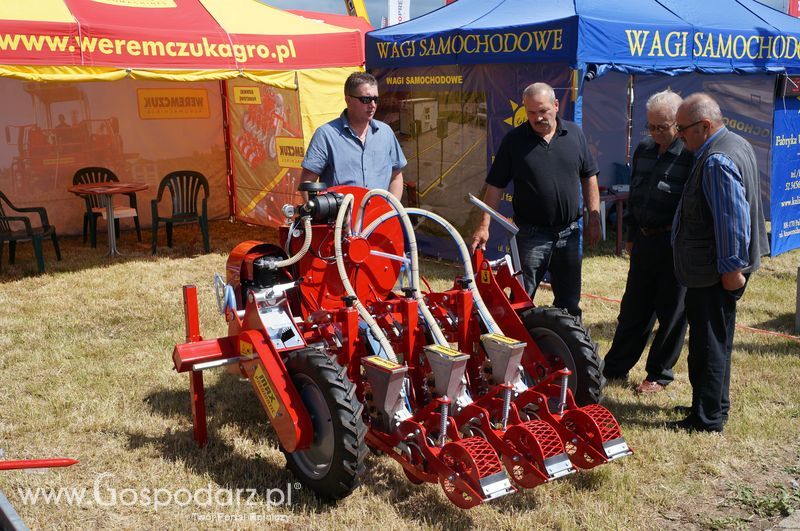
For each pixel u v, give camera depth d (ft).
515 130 16.33
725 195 12.96
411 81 30.09
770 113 31.96
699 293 14.01
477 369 13.14
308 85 30.99
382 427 11.92
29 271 28.68
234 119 38.45
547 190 15.96
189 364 12.92
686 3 28.78
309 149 15.46
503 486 10.32
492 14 27.86
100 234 36.88
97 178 35.99
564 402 12.01
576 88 23.70
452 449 10.66
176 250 33.01
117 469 13.12
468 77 27.63
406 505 11.90
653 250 16.08
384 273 14.02
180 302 24.27
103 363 18.45
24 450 13.78
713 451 13.69
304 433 11.54
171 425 14.96
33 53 24.03
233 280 15.28
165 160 38.27
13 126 34.01
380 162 15.87
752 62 28.50
